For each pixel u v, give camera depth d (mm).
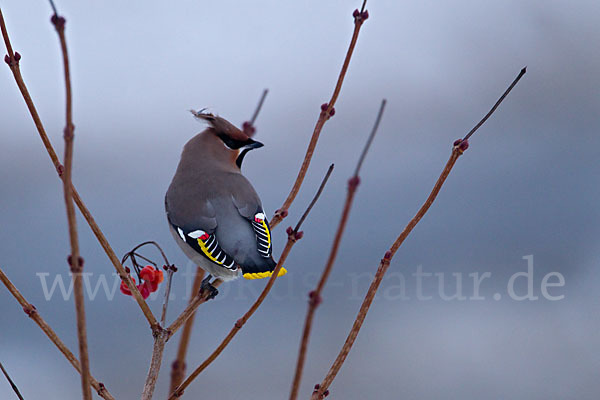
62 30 3961
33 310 5203
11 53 5746
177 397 5227
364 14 6383
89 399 4238
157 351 5742
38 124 5715
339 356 5258
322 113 6480
